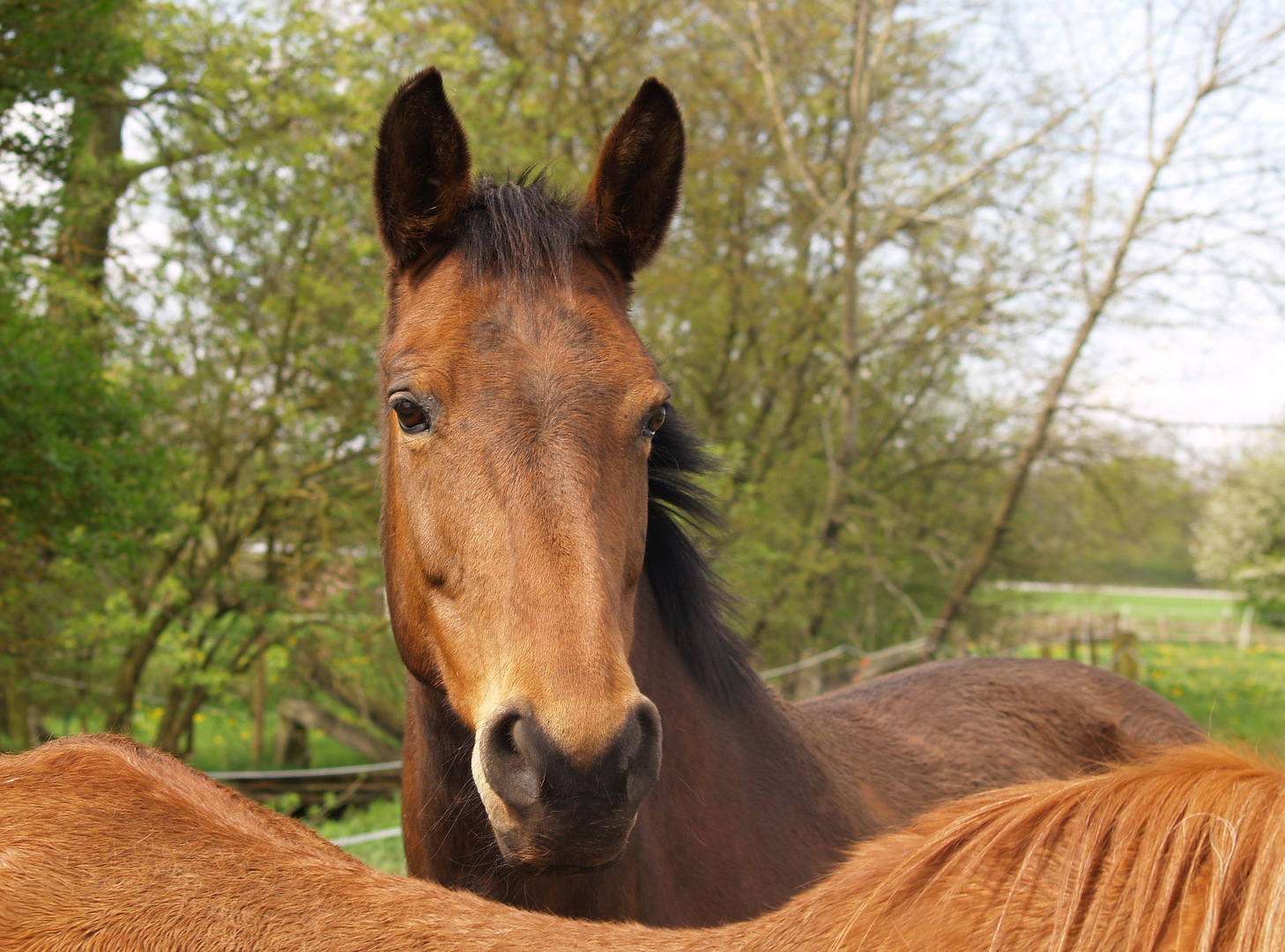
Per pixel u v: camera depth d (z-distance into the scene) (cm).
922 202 1006
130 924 110
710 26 1129
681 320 1091
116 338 689
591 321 171
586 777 134
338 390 778
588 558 149
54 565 649
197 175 773
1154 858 90
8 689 842
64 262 620
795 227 1204
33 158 482
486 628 152
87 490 498
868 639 1126
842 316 1189
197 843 123
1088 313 988
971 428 1214
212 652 808
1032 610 1391
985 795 114
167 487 608
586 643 141
